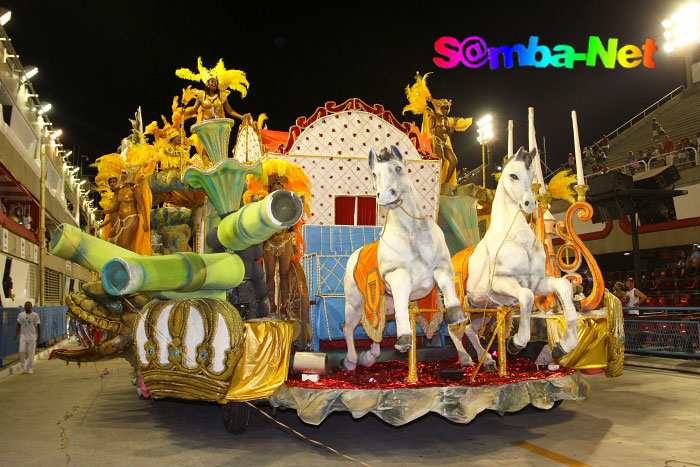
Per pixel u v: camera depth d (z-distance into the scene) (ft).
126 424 23.76
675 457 17.29
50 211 96.32
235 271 20.77
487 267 23.21
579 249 25.63
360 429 22.17
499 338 21.47
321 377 21.13
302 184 26.43
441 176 31.86
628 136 102.32
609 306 23.94
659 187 64.08
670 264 65.67
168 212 33.40
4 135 60.75
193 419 24.76
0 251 62.75
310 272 26.30
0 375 40.96
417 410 18.44
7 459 18.22
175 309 19.35
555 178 28.40
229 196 21.72
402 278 20.21
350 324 23.45
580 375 22.08
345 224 29.01
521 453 18.13
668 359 40.16
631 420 22.74
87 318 22.08
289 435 21.29
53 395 32.30
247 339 19.08
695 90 100.17
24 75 70.49
